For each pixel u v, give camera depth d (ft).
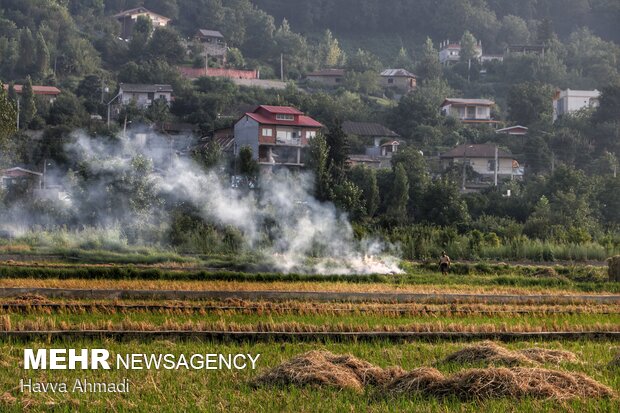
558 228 337.72
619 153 556.10
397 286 188.14
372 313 144.77
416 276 210.79
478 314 149.18
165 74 628.28
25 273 180.55
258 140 453.17
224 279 189.47
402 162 432.25
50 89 587.68
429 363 103.35
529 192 419.95
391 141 546.67
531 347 116.88
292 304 149.07
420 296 166.50
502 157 522.06
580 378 89.76
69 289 154.81
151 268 201.57
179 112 579.48
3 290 151.64
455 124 634.02
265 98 634.43
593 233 365.81
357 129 561.02
